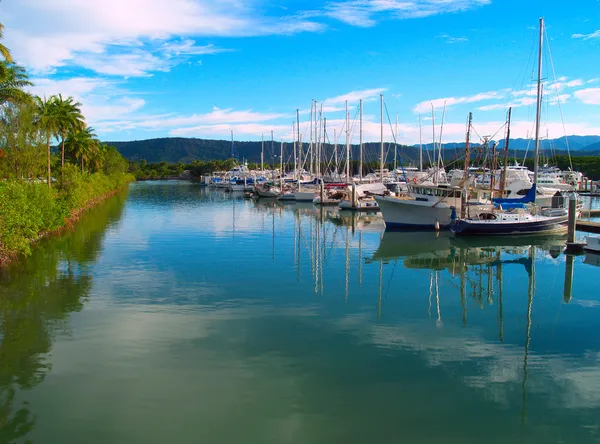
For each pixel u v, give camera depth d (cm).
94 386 1195
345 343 1496
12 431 1000
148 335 1541
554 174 8069
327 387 1204
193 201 7906
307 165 11075
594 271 2633
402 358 1386
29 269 2492
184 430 1010
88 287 2136
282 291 2105
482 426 1042
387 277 2438
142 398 1138
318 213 5844
